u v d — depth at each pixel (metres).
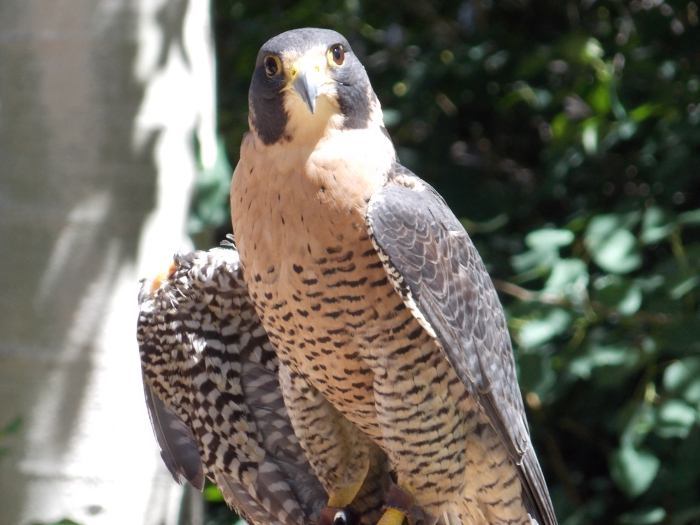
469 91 11.45
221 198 7.96
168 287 6.34
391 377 5.57
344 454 6.22
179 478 6.52
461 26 12.16
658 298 7.89
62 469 7.15
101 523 7.17
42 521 7.08
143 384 6.54
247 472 6.48
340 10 11.59
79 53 7.25
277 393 6.52
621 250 7.80
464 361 5.60
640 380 9.06
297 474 6.57
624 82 10.17
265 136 5.44
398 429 5.68
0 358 7.20
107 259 7.26
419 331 5.52
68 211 7.25
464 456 5.85
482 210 10.70
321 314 5.45
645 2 10.66
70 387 7.20
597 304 7.91
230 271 6.16
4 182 7.29
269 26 11.72
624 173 10.39
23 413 7.18
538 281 9.77
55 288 7.21
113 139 7.30
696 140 8.84
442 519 6.28
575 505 9.35
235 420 6.50
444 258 5.65
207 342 6.45
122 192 7.31
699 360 7.58
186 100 7.66
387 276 5.38
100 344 7.21
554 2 11.69
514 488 6.02
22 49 7.27
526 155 11.99
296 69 5.37
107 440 7.20
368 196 5.38
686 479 7.77
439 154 11.41
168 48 7.55
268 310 5.61
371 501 6.43
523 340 7.95
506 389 6.11
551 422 10.06
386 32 12.34
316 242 5.29
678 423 7.47
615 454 7.80
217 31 12.37
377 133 5.70
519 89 10.70
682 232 9.45
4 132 7.31
